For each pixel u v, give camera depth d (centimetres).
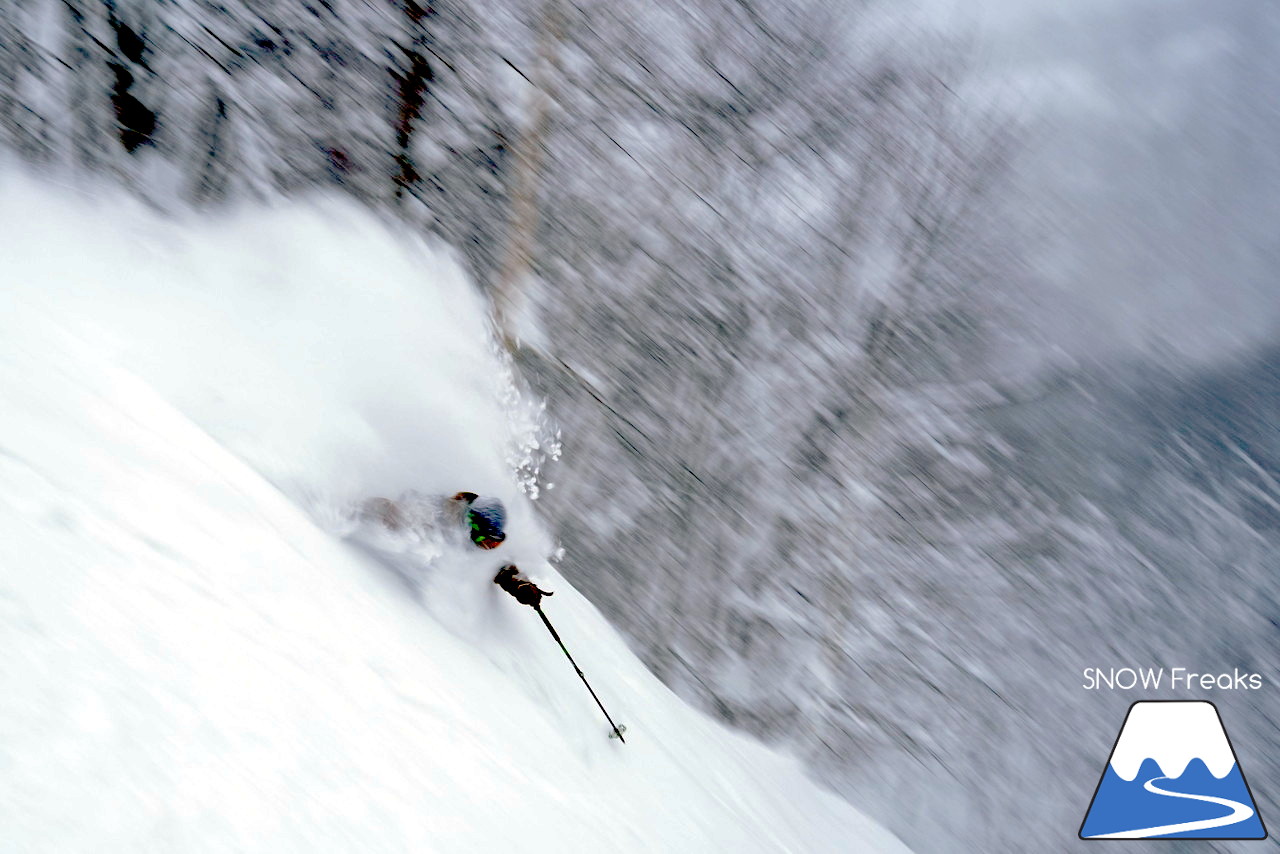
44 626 213
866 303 1314
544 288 1070
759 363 1182
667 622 983
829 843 676
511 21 1168
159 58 851
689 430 1090
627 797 421
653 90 1239
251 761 225
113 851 174
